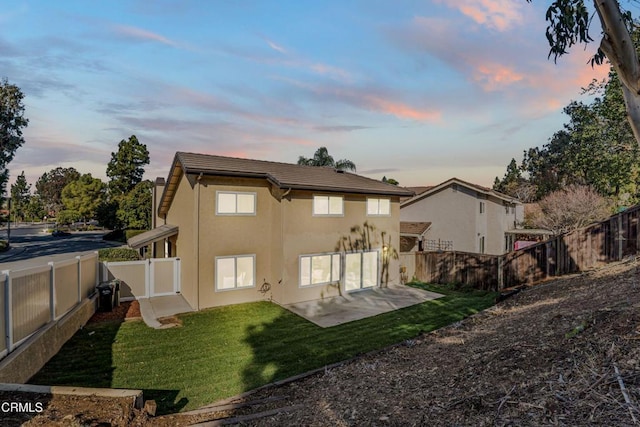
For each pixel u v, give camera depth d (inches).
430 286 641.6
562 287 406.6
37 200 3255.4
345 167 1114.7
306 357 311.1
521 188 1787.6
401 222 1030.4
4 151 1282.0
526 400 126.9
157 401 232.4
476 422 122.3
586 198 966.4
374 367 255.6
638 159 675.4
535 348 179.6
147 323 406.6
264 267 534.0
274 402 213.8
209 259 483.5
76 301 385.1
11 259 1032.2
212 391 247.3
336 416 162.9
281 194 506.9
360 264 600.1
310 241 536.1
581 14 163.3
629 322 169.6
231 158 580.1
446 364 214.8
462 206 925.2
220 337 365.1
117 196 1811.0
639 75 148.6
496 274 581.9
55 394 169.3
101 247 1346.0
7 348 237.0
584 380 129.0
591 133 734.5
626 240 447.5
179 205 572.1
